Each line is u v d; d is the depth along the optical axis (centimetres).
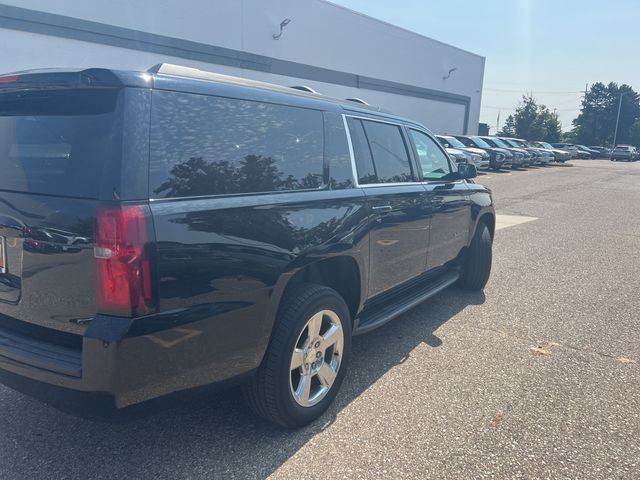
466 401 343
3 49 1384
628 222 1142
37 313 244
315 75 2498
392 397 347
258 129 285
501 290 607
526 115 5981
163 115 238
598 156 6206
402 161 428
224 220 250
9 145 260
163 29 1789
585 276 675
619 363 407
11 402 337
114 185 219
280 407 289
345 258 339
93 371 217
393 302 426
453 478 264
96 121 233
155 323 224
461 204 513
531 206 1397
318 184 323
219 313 249
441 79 3556
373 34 2842
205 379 252
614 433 309
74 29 1531
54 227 231
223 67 2030
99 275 219
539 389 362
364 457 281
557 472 271
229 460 278
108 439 296
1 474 264
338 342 328
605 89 10112
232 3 2025
